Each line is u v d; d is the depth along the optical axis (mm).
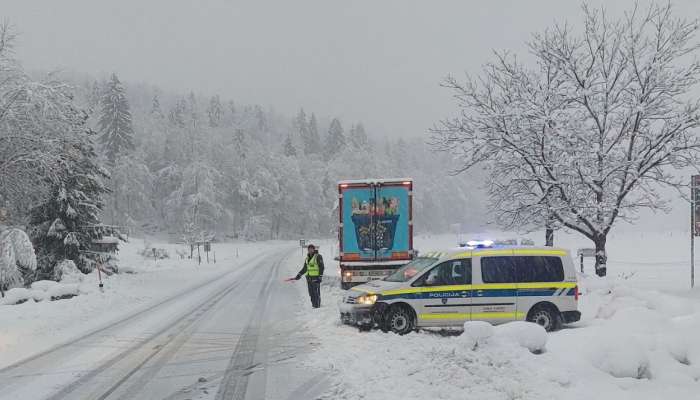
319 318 12648
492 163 16641
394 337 9656
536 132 15922
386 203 16125
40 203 22938
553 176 15641
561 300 10625
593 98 16344
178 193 91125
